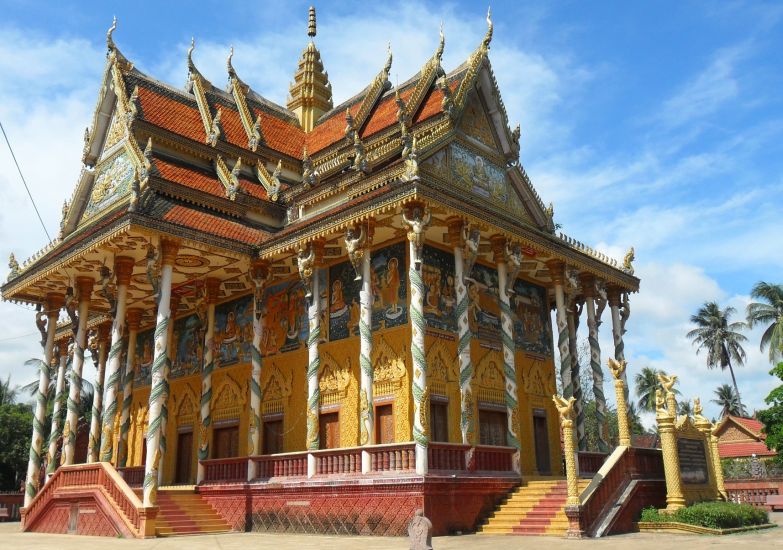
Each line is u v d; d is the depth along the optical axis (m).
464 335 20.42
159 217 21.86
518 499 19.42
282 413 25.31
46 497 23.34
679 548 13.90
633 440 56.41
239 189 26.73
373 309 23.34
